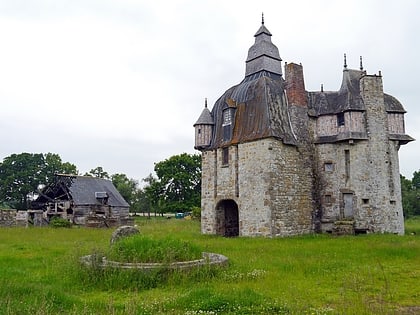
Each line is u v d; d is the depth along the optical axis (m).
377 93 27.50
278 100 27.33
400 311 7.70
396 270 12.03
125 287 9.48
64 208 43.94
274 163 25.12
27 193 71.50
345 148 27.44
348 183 27.02
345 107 27.20
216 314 7.06
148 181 84.25
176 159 62.72
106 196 47.31
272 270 11.64
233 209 29.25
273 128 25.45
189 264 10.74
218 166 28.38
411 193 63.12
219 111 29.73
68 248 17.42
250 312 7.21
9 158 71.50
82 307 7.55
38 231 29.64
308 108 28.73
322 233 27.02
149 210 81.31
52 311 7.18
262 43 30.36
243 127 27.19
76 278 10.06
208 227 28.53
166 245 11.82
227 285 9.45
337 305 7.92
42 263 12.89
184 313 7.06
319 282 10.23
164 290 9.22
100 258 10.84
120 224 42.78
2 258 14.10
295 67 28.41
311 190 27.41
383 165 26.66
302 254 15.37
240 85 29.56
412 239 21.09
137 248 11.50
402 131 28.08
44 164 74.81
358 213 26.38
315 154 28.22
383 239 21.25
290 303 7.81
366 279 10.70
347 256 14.81
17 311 6.95
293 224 25.75
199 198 61.81
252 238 23.66
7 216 40.00
